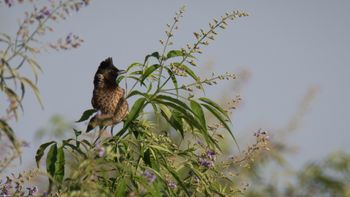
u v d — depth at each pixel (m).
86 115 11.36
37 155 10.24
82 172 9.02
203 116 11.18
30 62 8.54
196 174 11.48
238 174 12.11
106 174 10.94
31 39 8.50
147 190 10.52
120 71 11.30
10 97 8.67
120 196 10.53
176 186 11.54
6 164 8.59
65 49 8.55
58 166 10.30
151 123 11.42
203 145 11.70
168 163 11.50
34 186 9.54
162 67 11.19
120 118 11.11
